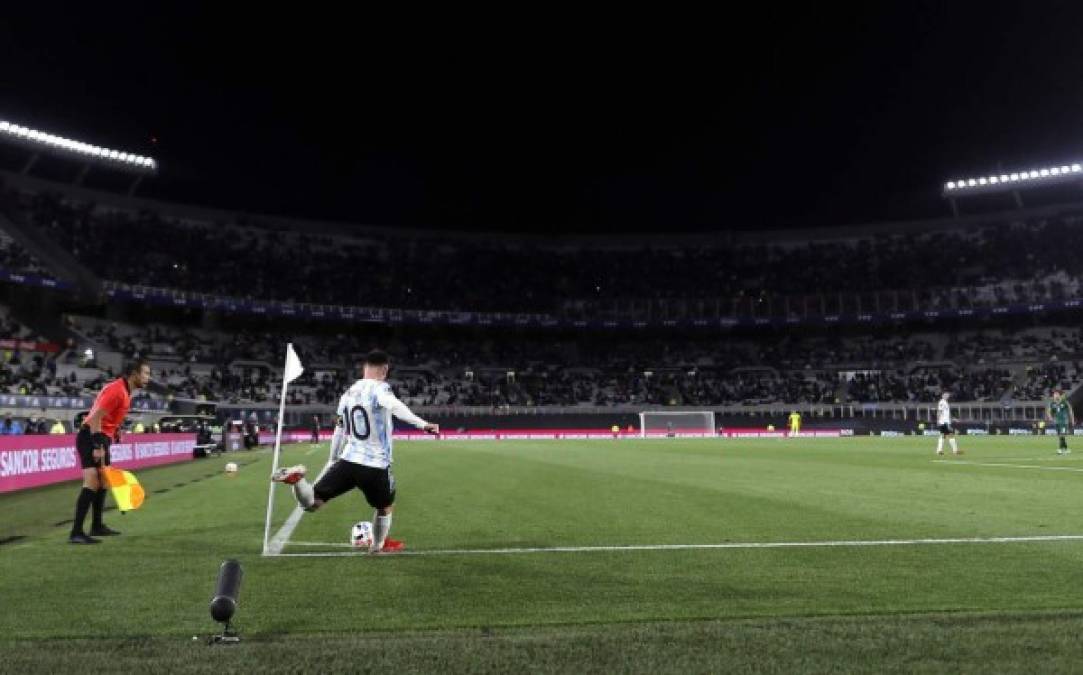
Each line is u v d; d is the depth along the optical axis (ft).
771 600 16.11
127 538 25.96
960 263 206.69
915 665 11.69
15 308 154.10
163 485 49.16
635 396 195.00
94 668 11.83
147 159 180.14
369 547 22.39
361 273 207.31
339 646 12.90
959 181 201.87
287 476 19.72
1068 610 15.02
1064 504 32.63
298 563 20.77
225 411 157.89
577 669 11.62
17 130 161.58
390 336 207.41
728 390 196.44
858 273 213.05
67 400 118.52
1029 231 207.31
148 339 170.30
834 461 65.46
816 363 202.08
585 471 55.62
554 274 224.53
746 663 11.86
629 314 211.20
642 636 13.41
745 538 24.22
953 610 15.19
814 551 21.77
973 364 188.85
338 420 21.75
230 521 30.22
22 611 15.69
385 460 21.33
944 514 29.48
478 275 219.20
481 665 11.84
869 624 14.05
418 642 13.11
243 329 190.90
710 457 74.18
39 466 50.83
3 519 32.60
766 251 228.22
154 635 13.82
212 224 201.77
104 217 181.27
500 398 189.06
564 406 187.32
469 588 17.51
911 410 176.35
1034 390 174.29
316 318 187.93
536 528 26.89
